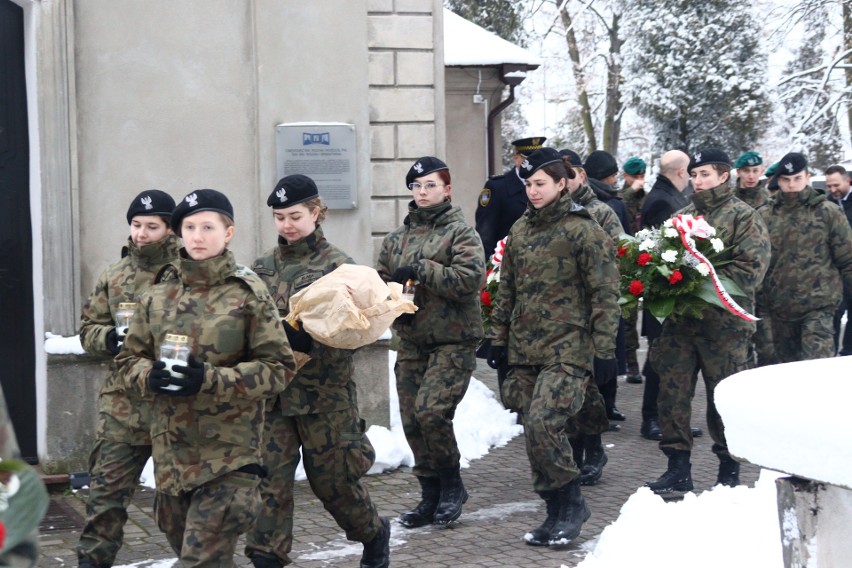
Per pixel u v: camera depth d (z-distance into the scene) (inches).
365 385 296.5
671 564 165.2
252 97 289.0
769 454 66.9
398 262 226.2
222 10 285.3
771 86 884.0
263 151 289.7
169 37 280.7
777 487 72.5
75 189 269.3
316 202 186.7
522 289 216.1
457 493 229.8
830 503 69.8
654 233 253.6
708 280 241.1
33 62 265.7
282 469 176.4
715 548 165.5
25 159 273.6
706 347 248.5
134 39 277.6
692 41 874.8
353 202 297.3
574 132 1302.9
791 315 328.2
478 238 221.6
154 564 203.5
